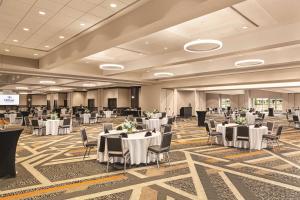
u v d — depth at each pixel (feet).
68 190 12.81
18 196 12.03
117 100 76.13
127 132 19.48
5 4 15.57
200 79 49.67
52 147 24.94
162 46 27.53
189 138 30.94
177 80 54.80
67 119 35.27
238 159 19.57
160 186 13.35
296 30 19.44
